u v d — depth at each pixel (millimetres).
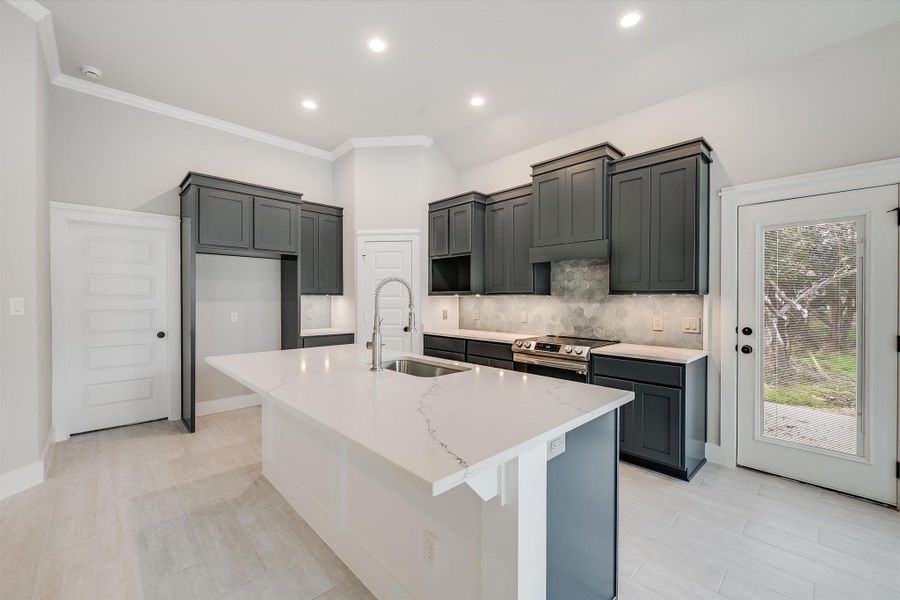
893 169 2270
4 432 2393
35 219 2520
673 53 2852
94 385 3529
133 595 1622
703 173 2848
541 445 1143
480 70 3193
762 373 2752
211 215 3668
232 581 1715
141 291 3744
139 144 3695
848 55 2408
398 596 1520
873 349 2348
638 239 3014
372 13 2553
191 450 3141
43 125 2863
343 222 4871
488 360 3783
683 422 2590
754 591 1646
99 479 2629
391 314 4586
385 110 3912
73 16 2576
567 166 3350
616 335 3508
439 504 1336
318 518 2041
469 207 4176
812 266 2557
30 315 2498
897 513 2225
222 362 2223
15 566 1780
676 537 2008
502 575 1104
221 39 2818
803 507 2293
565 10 2512
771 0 2367
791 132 2613
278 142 4586
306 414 1293
